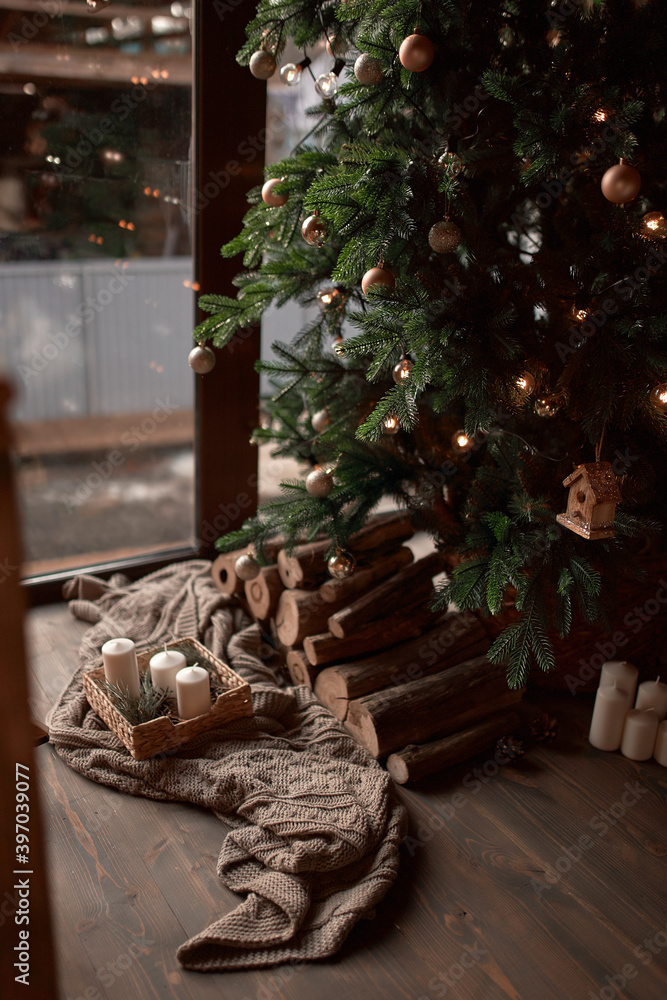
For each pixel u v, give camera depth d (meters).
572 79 1.79
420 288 1.85
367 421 1.89
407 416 1.87
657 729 2.12
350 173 1.86
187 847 1.89
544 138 1.74
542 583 1.94
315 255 2.15
